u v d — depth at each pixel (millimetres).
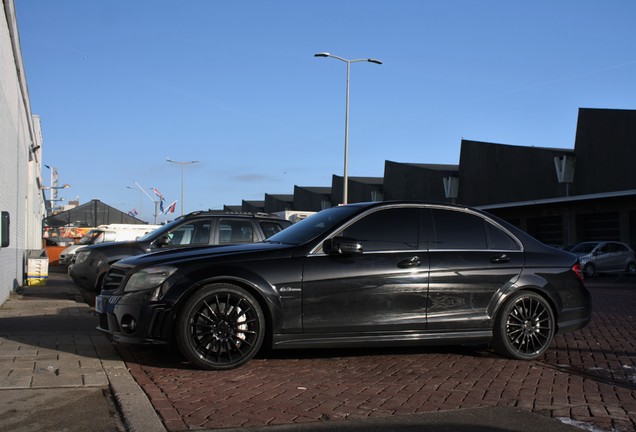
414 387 5395
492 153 40531
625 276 27859
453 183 43406
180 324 5621
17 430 4074
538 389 5414
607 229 33062
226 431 4086
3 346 6879
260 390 5148
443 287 6391
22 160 18391
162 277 5773
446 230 6664
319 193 63156
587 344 7848
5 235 10359
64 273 25125
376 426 4273
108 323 6129
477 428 4277
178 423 4207
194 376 5559
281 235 6895
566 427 4344
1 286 11445
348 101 31219
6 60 12867
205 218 10805
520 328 6691
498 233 6895
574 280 7039
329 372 5918
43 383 5184
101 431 4090
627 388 5520
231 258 5926
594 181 32781
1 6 11797
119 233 24625
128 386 5062
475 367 6312
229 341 5785
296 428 4188
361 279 6113
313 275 5988
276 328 5859
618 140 31422
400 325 6203
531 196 37188
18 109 16438
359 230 6355
